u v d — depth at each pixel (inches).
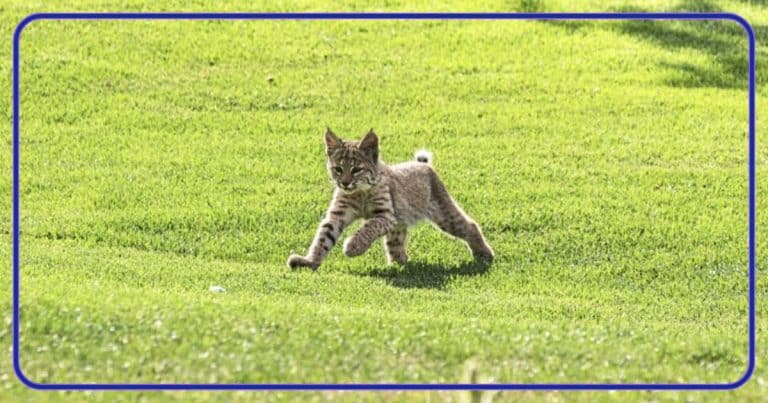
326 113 1652.3
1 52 1754.4
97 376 705.0
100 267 1086.4
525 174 1455.5
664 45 1907.0
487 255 1164.5
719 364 784.9
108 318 774.5
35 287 895.7
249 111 1654.8
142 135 1572.3
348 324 801.6
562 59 1845.5
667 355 790.5
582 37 1924.2
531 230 1269.7
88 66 1744.6
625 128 1620.3
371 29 1918.1
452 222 1138.0
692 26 1969.7
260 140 1565.0
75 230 1256.2
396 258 1128.8
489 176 1444.4
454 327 824.3
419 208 1104.2
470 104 1686.8
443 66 1806.1
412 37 1895.9
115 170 1464.1
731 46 1904.5
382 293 1015.0
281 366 726.5
